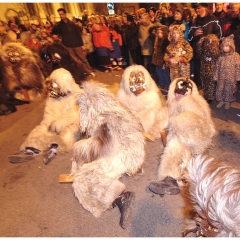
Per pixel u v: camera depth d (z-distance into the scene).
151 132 3.38
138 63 7.16
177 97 2.70
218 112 4.14
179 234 2.09
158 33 5.04
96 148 2.16
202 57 4.18
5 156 3.68
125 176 2.84
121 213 2.25
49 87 3.32
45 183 2.97
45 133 3.29
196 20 4.80
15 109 5.41
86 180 2.12
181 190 2.45
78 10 14.68
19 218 2.50
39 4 12.78
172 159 2.42
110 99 2.18
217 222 0.82
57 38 6.80
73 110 3.43
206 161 0.84
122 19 8.03
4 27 7.46
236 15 4.17
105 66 8.09
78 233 2.24
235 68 3.81
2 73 5.22
